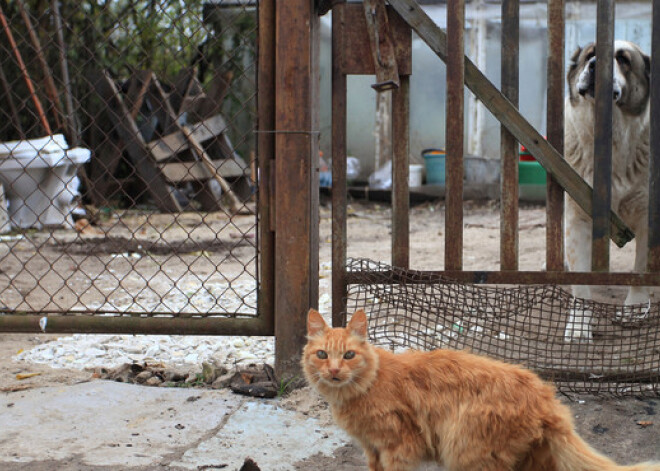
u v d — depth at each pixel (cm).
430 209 607
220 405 196
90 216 515
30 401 196
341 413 167
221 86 559
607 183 200
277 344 204
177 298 288
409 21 199
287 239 202
